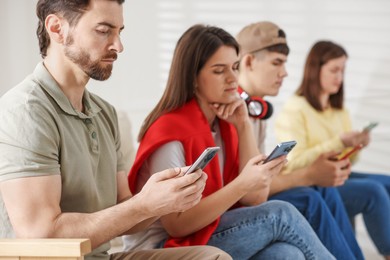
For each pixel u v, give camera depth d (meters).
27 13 3.95
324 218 2.69
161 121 2.35
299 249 2.29
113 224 1.82
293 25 4.47
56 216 1.80
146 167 2.33
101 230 1.81
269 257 2.27
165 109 2.38
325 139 3.46
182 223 2.24
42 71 1.94
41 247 1.68
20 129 1.81
